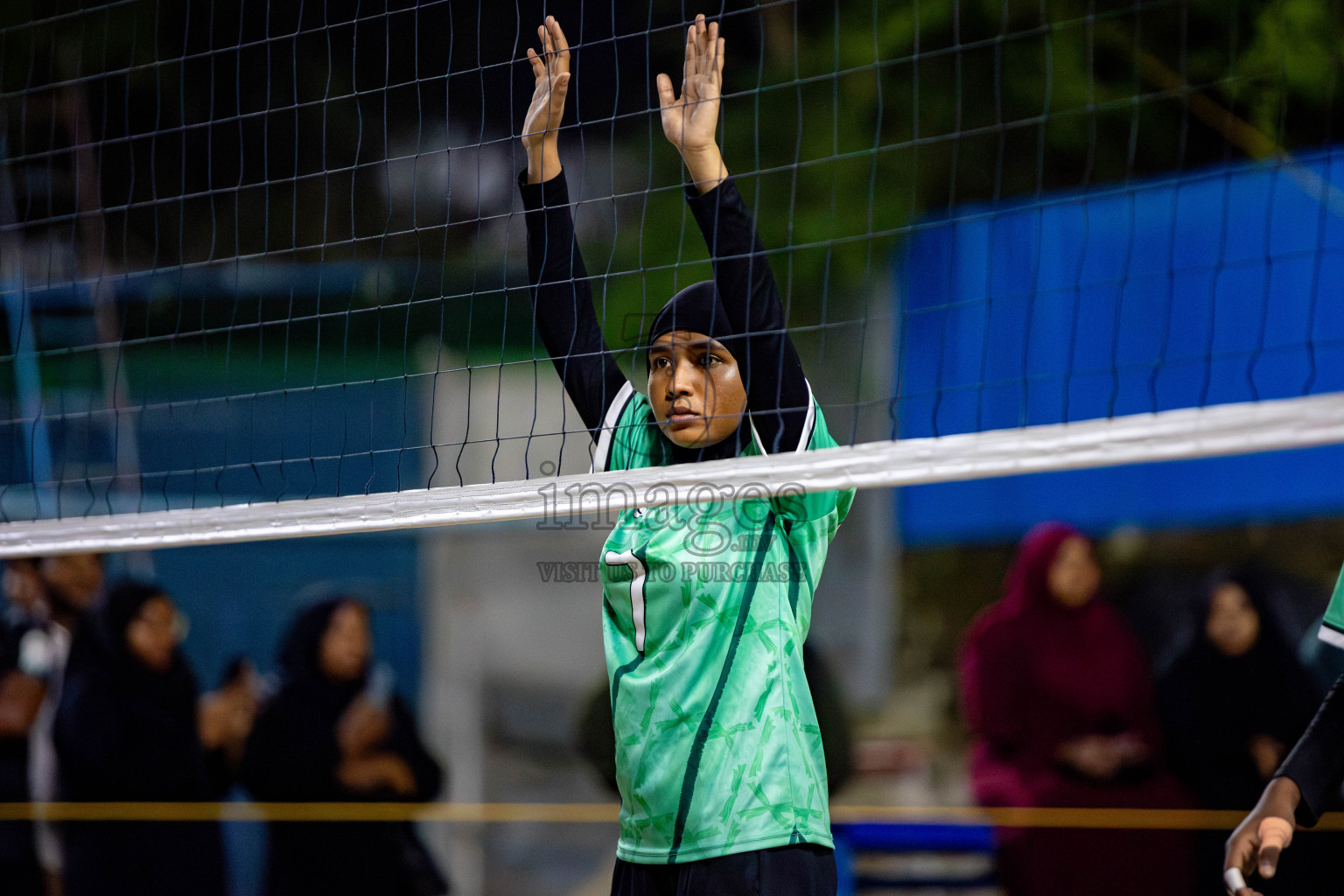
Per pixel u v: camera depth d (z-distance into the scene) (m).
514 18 19.69
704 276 19.64
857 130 20.30
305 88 20.95
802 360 18.36
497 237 19.47
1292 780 7.42
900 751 17.84
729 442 7.69
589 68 20.22
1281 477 15.74
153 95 21.50
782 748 7.00
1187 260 15.37
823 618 19.50
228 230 21.06
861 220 19.48
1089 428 6.70
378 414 18.16
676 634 7.16
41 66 20.89
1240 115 19.08
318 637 15.02
